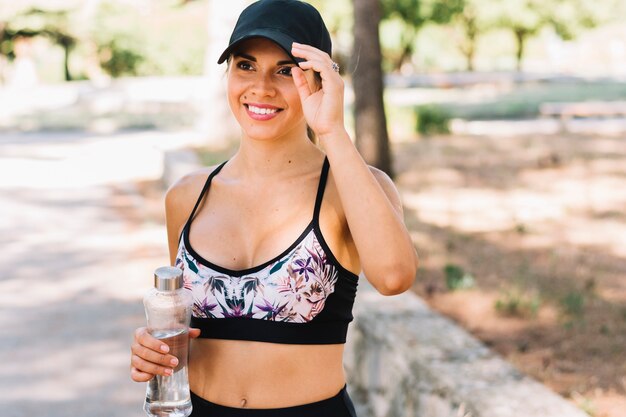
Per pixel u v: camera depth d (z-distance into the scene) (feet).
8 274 23.27
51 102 74.64
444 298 18.67
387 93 86.22
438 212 28.58
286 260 6.54
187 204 7.29
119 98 76.02
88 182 38.73
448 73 123.44
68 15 103.04
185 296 6.45
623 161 38.83
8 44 105.81
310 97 6.46
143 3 109.29
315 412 6.63
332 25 84.99
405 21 98.63
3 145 52.42
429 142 46.62
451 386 10.61
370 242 6.24
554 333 16.29
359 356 13.99
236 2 45.50
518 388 10.51
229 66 6.81
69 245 26.73
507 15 109.40
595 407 12.54
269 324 6.54
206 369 6.73
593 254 22.82
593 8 109.09
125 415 14.33
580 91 87.86
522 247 23.66
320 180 6.81
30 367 16.43
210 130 47.62
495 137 48.83
